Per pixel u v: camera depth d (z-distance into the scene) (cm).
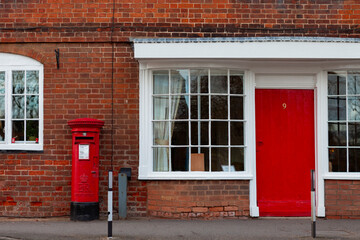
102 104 812
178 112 809
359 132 813
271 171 820
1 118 821
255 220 787
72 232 695
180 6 816
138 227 726
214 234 685
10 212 805
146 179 796
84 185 770
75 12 815
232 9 816
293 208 812
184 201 786
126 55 816
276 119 825
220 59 779
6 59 818
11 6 816
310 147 822
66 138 810
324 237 667
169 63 796
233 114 811
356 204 802
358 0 816
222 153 805
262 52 764
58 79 814
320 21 817
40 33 814
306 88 821
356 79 815
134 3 816
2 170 810
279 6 818
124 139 809
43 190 806
